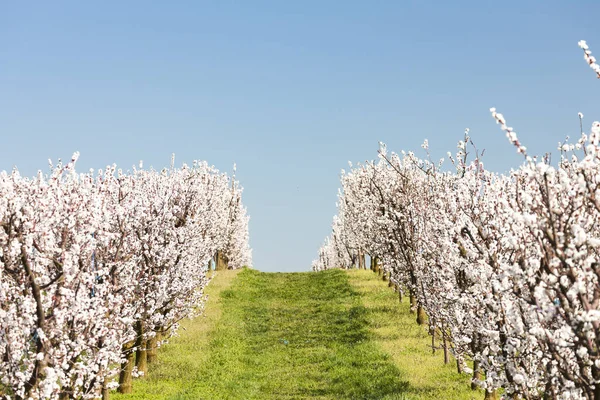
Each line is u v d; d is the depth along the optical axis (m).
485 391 18.20
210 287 49.22
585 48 8.92
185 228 25.19
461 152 18.02
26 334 12.87
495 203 12.85
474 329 14.28
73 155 14.05
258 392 24.89
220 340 33.12
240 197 64.19
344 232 62.00
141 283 20.83
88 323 14.27
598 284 8.94
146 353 26.80
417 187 27.62
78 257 14.45
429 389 21.25
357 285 48.25
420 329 31.52
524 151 8.64
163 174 30.50
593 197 8.57
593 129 8.74
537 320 9.31
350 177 50.09
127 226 19.27
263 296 48.97
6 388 13.06
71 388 13.95
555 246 8.37
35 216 13.59
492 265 11.89
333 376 25.94
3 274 13.36
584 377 9.20
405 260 28.19
